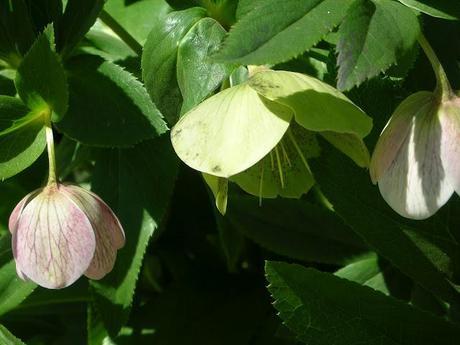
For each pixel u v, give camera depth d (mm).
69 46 423
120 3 483
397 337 387
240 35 333
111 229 386
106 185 444
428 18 423
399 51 343
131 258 433
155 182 439
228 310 484
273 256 494
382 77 390
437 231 397
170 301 487
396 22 346
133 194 440
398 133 354
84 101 419
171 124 414
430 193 345
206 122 349
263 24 336
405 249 398
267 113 344
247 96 350
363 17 343
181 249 512
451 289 402
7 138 411
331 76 396
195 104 394
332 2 344
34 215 376
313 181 395
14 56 439
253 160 337
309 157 391
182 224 509
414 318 386
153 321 480
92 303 442
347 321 384
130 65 451
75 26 422
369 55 338
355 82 334
